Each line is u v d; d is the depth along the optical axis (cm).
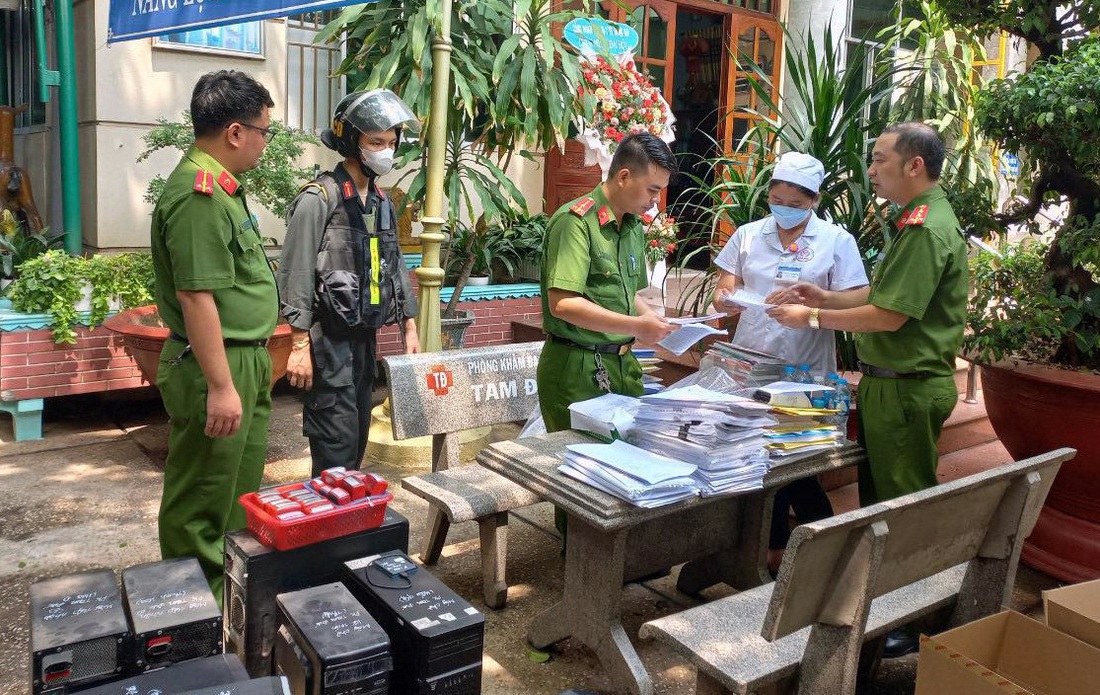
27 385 446
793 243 331
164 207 238
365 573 217
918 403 284
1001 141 348
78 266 451
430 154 391
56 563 321
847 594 200
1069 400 315
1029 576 344
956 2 363
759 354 314
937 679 199
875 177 292
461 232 603
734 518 299
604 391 302
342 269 322
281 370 428
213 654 193
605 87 525
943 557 231
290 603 199
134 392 521
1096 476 321
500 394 341
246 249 249
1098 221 322
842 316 285
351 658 181
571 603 257
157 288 254
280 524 215
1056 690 212
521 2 426
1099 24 337
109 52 508
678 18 842
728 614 230
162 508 260
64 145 503
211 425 242
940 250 272
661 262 547
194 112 243
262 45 554
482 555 302
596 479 237
